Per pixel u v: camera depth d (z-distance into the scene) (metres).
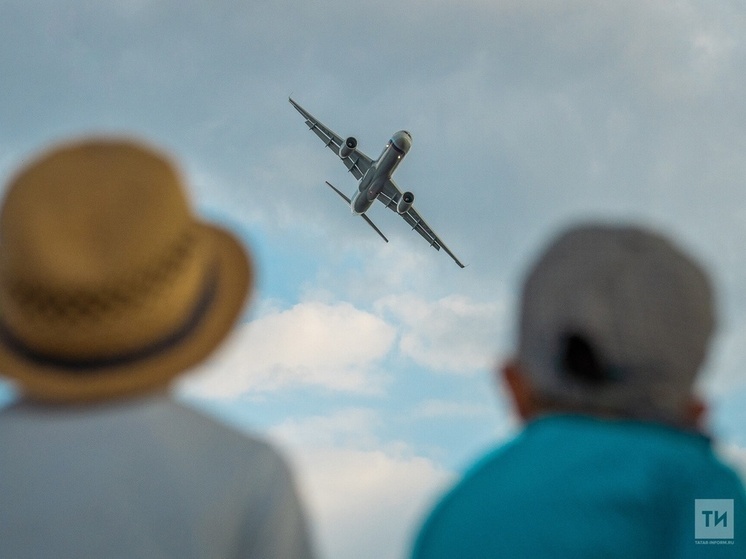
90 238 4.06
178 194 4.31
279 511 4.13
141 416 4.15
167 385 4.27
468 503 4.16
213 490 4.05
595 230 4.25
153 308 4.14
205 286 4.52
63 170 4.21
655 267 4.04
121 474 4.02
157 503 3.99
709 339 4.11
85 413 4.20
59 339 4.10
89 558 3.90
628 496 3.86
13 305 4.14
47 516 3.96
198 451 4.14
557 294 4.11
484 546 3.98
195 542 3.95
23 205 4.16
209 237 4.73
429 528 4.25
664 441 4.05
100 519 3.95
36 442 4.12
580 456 4.03
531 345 4.25
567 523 3.87
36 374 4.21
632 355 3.96
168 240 4.18
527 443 4.26
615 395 4.11
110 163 4.24
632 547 3.79
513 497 4.04
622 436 4.06
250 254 4.66
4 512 3.99
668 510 3.88
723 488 3.94
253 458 4.20
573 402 4.20
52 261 4.02
